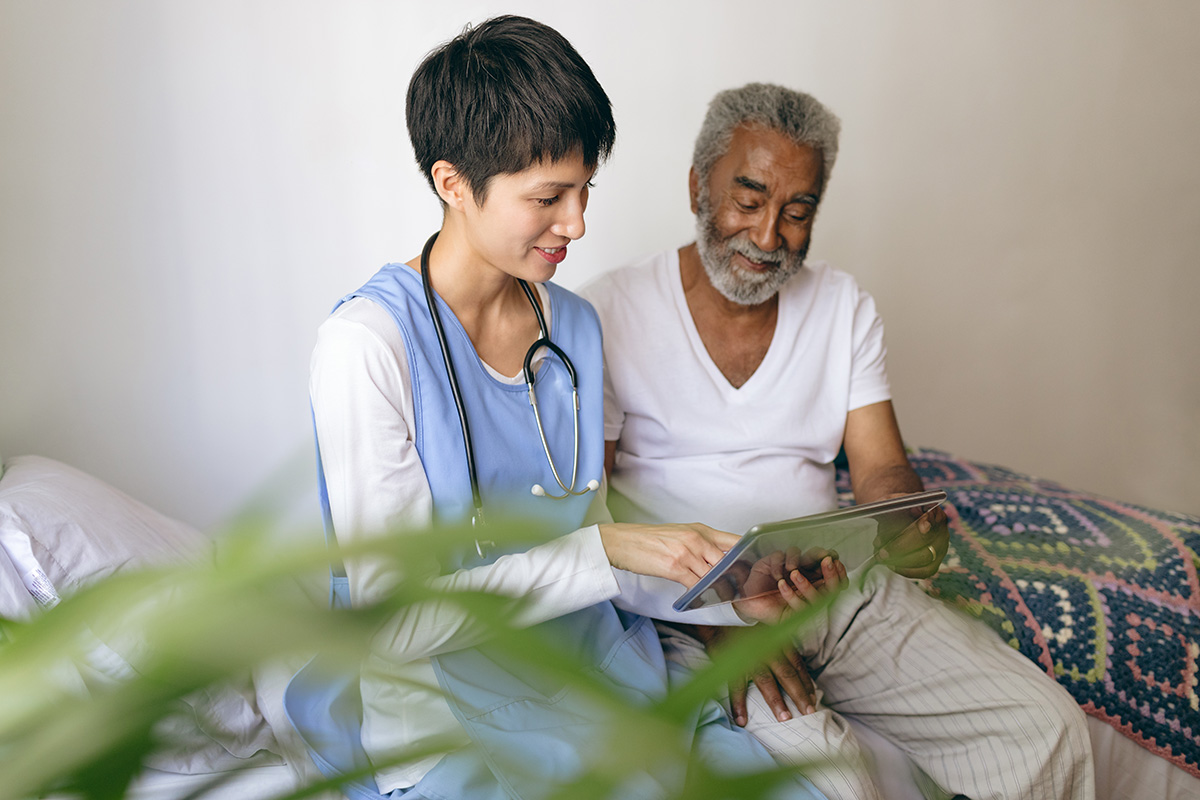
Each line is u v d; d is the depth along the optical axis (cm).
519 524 19
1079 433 308
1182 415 316
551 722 104
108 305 198
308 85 206
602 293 156
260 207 207
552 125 104
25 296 191
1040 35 273
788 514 152
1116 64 282
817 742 116
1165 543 157
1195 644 146
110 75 191
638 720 17
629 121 237
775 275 148
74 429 199
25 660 16
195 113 199
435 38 214
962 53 267
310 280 214
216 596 15
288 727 101
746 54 245
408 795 100
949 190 276
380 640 91
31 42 184
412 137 112
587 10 229
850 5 252
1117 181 291
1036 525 166
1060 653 146
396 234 219
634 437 156
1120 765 148
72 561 130
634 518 154
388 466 107
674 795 17
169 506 209
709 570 109
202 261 204
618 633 126
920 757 134
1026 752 124
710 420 153
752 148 144
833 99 258
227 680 16
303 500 16
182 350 205
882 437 160
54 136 189
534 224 109
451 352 114
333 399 106
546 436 123
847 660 137
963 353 291
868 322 161
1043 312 295
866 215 271
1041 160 282
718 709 118
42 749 16
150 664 15
